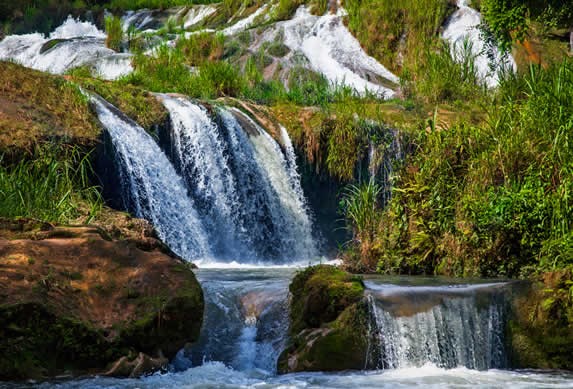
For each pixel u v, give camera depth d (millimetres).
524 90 15406
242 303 8242
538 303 7938
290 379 6938
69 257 6805
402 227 11242
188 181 13672
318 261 14586
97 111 12766
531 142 11023
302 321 7598
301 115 15617
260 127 15109
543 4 18531
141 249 7496
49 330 6391
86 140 11805
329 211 15289
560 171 9984
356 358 7316
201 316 7109
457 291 7836
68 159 11250
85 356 6523
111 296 6777
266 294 8219
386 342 7414
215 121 14172
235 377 7008
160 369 6859
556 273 8070
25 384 6203
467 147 11633
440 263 10766
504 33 18234
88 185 11750
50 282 6531
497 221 10086
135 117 13406
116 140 12406
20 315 6289
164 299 6887
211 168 13883
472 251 10477
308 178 15242
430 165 11438
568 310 7844
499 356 7840
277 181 14727
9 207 8602
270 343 7727
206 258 13352
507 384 6863
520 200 9969
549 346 7824
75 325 6465
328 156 15305
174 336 6984
